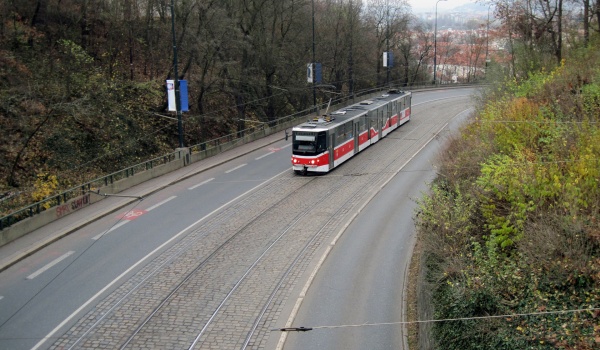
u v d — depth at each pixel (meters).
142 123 43.00
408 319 18.22
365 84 79.12
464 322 14.21
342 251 23.72
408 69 89.12
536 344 12.76
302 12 55.81
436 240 18.03
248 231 25.94
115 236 25.39
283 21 54.47
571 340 12.47
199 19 43.12
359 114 42.34
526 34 38.25
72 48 40.38
